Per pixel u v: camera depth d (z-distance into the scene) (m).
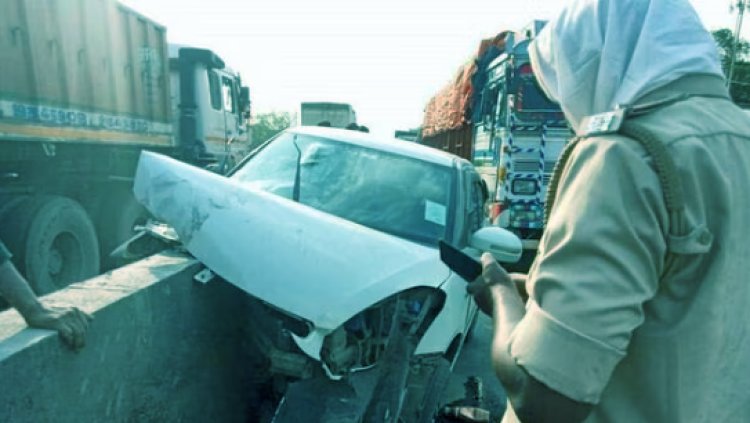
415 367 2.66
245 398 3.09
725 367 1.03
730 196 0.99
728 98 1.14
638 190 0.96
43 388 1.71
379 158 4.04
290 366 2.53
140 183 2.81
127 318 2.17
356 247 2.60
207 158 9.13
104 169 6.58
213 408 2.89
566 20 1.16
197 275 2.73
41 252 4.90
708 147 1.00
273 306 2.37
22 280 1.83
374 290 2.42
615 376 1.06
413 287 2.65
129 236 6.88
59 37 5.37
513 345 1.02
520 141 9.33
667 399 1.01
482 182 5.13
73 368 1.86
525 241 9.48
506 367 1.03
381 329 2.64
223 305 3.00
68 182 6.00
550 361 0.94
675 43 1.09
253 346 3.05
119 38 6.51
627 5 1.12
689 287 1.00
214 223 2.57
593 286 0.93
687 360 1.00
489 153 10.55
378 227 3.48
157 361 2.39
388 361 2.44
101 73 6.12
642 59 1.07
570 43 1.14
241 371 3.11
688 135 0.99
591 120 1.07
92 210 6.41
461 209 3.80
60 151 5.71
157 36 7.55
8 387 1.57
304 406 2.30
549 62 1.23
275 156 4.12
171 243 3.08
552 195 1.15
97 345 1.98
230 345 3.06
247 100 11.01
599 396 0.95
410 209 3.65
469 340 5.80
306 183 3.78
